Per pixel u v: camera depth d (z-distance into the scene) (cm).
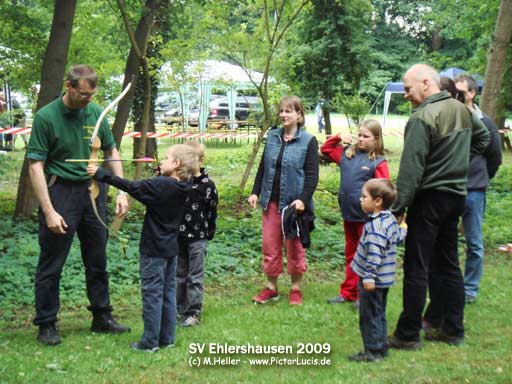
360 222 543
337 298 571
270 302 571
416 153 427
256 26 1051
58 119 436
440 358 428
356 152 552
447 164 436
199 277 504
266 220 566
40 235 445
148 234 431
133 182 420
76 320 513
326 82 1902
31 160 430
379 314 426
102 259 470
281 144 557
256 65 1056
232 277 653
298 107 552
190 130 2188
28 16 1024
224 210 966
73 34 1111
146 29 859
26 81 1076
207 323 505
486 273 684
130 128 1639
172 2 882
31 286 582
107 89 1118
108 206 938
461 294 464
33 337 464
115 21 1117
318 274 685
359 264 428
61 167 441
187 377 391
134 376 390
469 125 449
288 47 1242
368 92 3094
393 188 426
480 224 564
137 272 636
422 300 444
